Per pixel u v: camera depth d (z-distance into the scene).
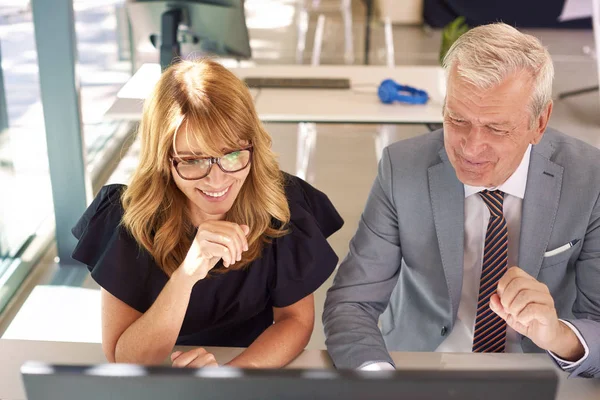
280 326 1.56
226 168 1.38
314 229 1.60
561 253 1.63
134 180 1.48
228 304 1.59
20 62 3.18
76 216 3.31
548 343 1.38
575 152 1.64
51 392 0.90
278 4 7.24
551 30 7.11
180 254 1.52
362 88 3.49
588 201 1.60
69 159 3.21
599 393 1.38
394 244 1.74
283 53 6.51
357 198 4.06
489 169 1.45
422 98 3.27
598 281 1.61
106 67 4.59
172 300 1.41
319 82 3.54
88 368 0.89
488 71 1.34
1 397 1.35
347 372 0.88
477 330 1.69
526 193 1.62
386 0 7.09
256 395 0.89
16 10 3.10
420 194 1.68
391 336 1.91
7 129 3.18
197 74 1.37
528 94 1.36
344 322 1.59
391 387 0.88
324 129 5.05
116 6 4.82
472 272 1.72
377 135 4.27
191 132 1.35
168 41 3.33
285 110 3.13
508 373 0.87
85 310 3.05
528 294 1.32
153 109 1.39
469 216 1.68
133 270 1.53
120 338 1.47
